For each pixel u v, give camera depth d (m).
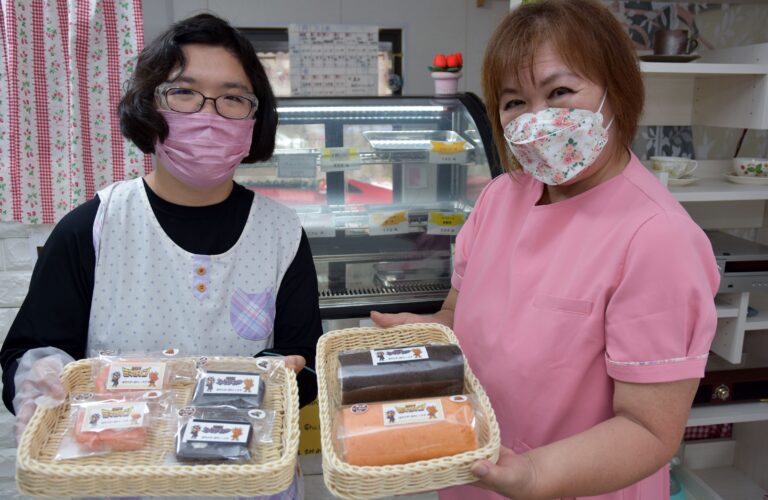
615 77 0.89
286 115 1.86
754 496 2.21
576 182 1.01
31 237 1.99
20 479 0.77
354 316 1.71
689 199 1.81
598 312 0.90
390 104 1.93
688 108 2.27
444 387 0.90
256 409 0.92
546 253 0.99
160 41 1.00
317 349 1.02
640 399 0.84
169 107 1.00
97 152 1.89
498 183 1.21
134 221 1.08
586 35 0.86
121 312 1.07
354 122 1.90
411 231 1.88
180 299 1.08
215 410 0.91
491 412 0.83
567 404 0.95
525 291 1.00
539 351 0.96
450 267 1.90
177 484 0.77
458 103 1.95
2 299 2.03
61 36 1.81
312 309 1.20
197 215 1.10
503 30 0.94
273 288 1.15
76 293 1.06
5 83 1.80
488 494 1.10
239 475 0.76
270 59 2.38
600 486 0.81
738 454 2.37
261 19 2.33
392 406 0.82
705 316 0.82
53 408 0.90
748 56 1.95
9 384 1.00
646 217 0.87
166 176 1.08
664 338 0.82
